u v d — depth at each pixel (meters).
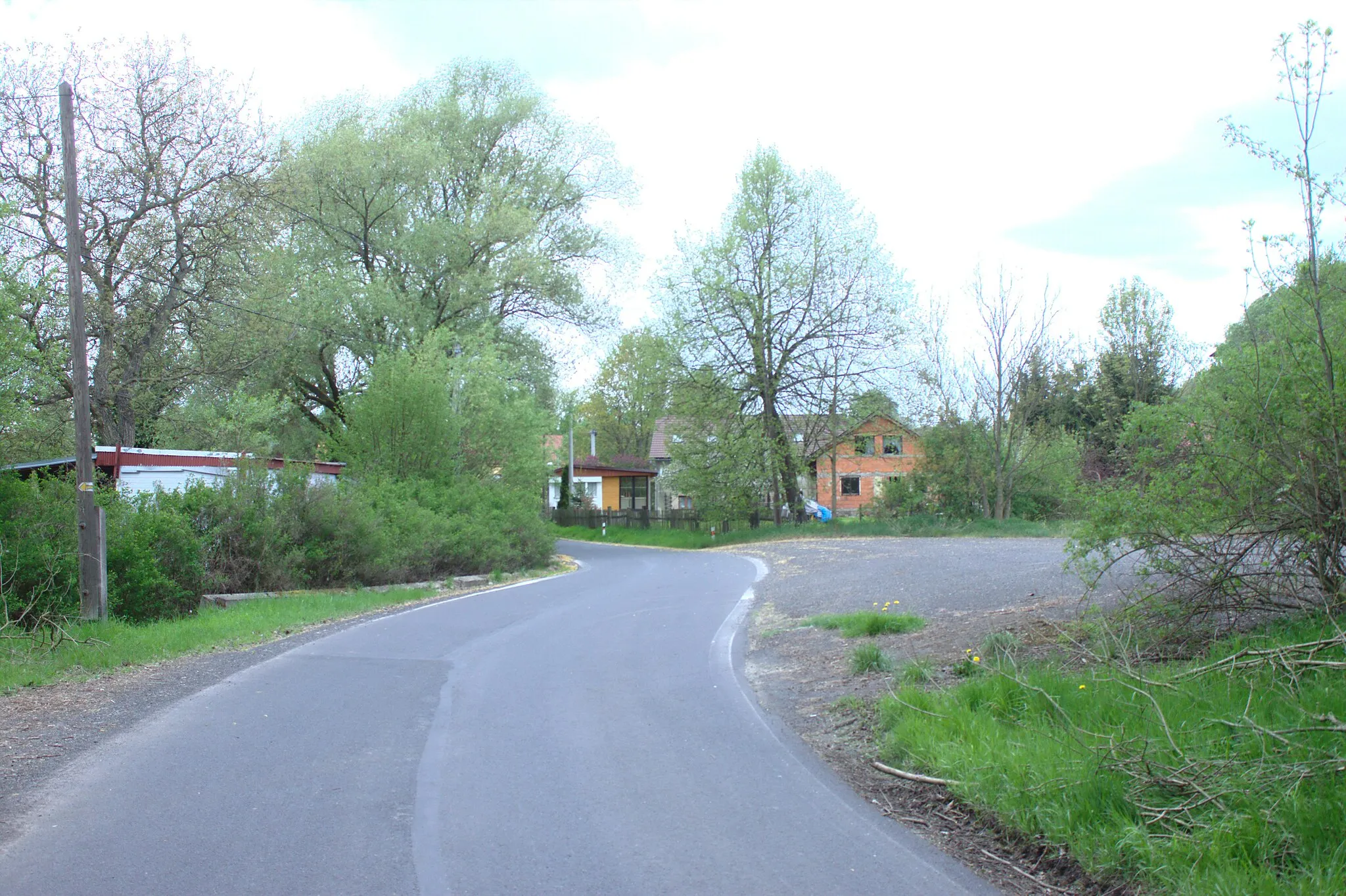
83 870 4.50
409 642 11.85
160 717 7.71
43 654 10.45
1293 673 5.48
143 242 21.59
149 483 18.70
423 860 4.65
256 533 17.66
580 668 9.87
